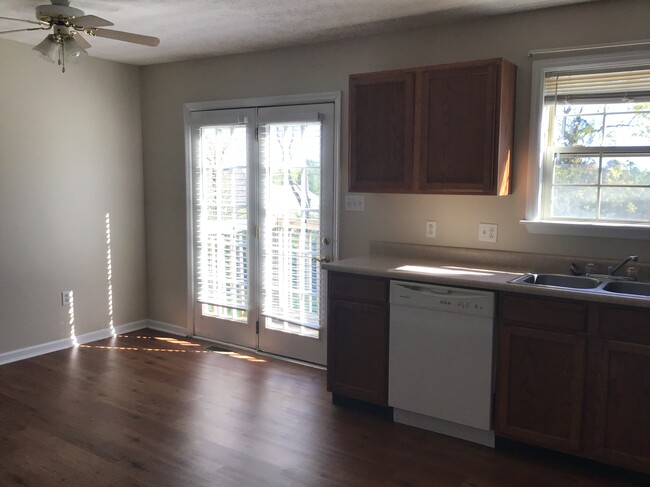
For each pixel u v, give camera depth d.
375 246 3.89
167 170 4.96
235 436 3.12
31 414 3.37
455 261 3.59
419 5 3.17
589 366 2.66
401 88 3.36
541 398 2.80
